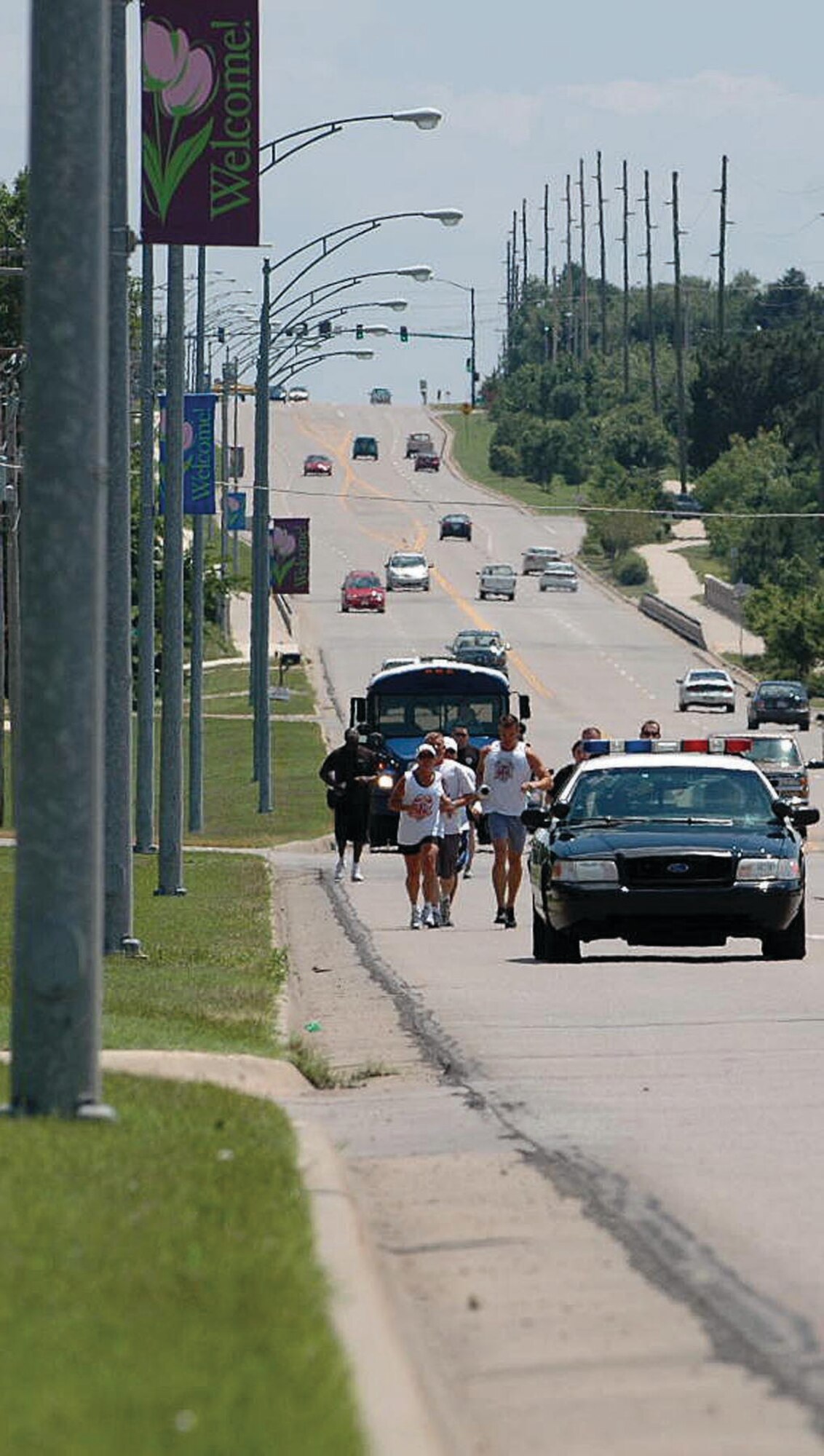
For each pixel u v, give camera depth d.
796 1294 26.67
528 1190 33.69
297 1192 29.80
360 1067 49.62
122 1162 30.44
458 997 62.81
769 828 73.06
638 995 62.06
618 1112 41.34
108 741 76.00
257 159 71.94
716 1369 23.44
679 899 70.62
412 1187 34.19
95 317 33.09
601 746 84.88
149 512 135.62
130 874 75.94
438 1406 21.91
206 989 63.06
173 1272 23.88
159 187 71.94
